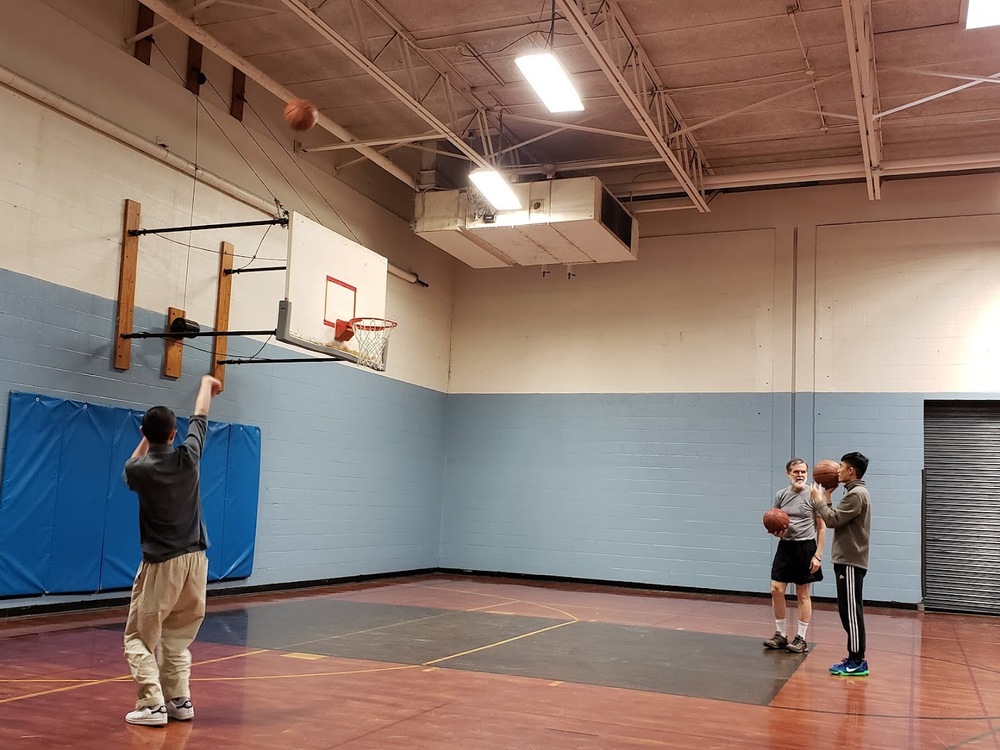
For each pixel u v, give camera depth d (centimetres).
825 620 1059
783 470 1338
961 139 1194
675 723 500
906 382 1290
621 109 1151
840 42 955
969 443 1261
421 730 461
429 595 1170
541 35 976
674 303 1434
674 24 931
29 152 821
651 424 1426
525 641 792
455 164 1357
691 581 1372
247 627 811
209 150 1039
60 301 848
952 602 1238
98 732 427
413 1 918
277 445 1139
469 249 1338
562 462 1477
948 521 1255
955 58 978
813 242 1362
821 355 1337
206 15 959
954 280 1284
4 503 787
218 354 1036
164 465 443
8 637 700
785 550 792
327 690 551
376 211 1370
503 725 479
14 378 803
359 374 1316
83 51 881
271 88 1038
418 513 1473
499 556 1498
